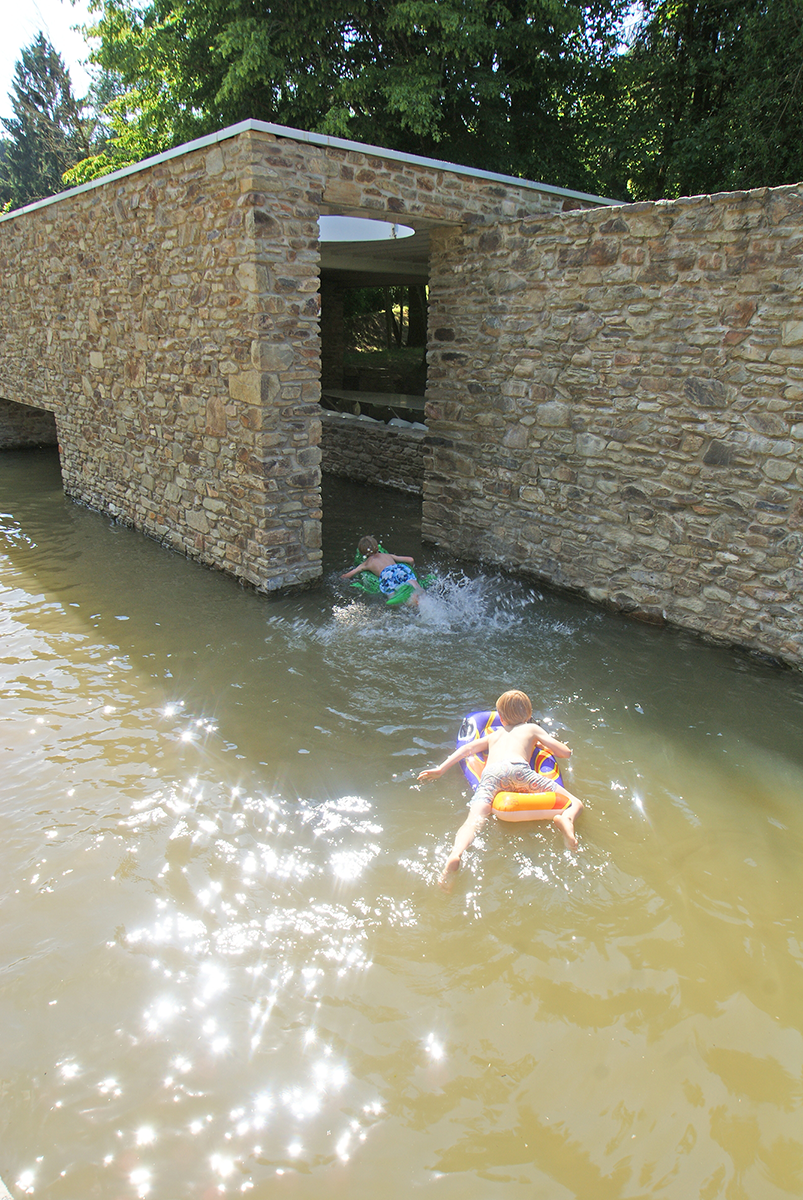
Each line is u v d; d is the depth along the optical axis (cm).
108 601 754
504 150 1419
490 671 609
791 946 345
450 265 812
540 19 1236
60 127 3934
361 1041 298
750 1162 253
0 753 491
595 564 739
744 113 1220
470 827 396
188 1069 286
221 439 762
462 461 865
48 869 389
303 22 1186
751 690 582
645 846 410
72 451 1129
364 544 791
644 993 320
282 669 611
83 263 939
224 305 697
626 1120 267
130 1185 246
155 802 444
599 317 672
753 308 565
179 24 1309
